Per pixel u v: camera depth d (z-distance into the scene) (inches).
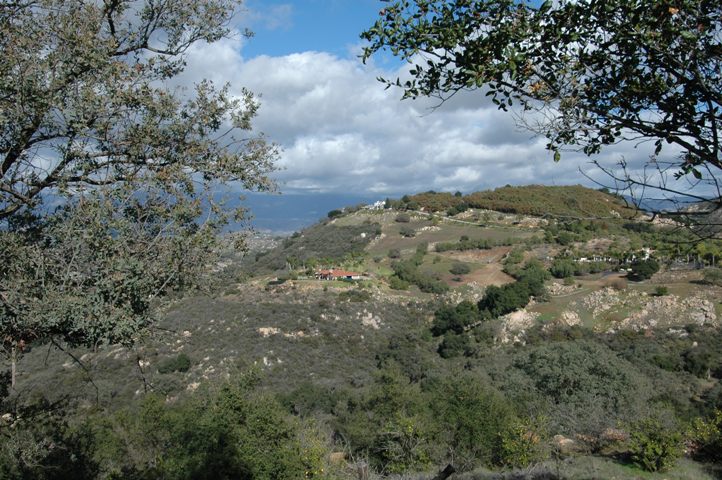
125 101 177.6
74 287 159.8
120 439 531.8
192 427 447.8
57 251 160.4
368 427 659.4
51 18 180.1
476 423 587.2
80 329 156.1
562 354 877.2
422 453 560.4
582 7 110.3
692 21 102.1
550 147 122.1
